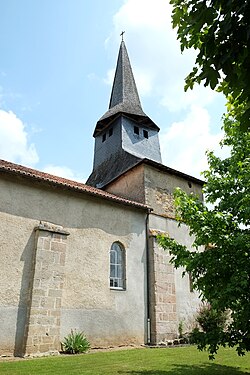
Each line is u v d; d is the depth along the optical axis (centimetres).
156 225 1361
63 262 1012
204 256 582
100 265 1119
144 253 1275
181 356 868
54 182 1053
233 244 567
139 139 1845
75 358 823
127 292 1166
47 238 996
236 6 289
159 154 1902
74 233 1088
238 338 555
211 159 742
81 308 1023
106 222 1195
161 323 1188
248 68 299
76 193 1139
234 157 716
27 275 939
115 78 2211
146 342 1153
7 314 873
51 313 938
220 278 562
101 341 1038
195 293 1380
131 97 2059
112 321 1087
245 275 524
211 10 310
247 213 599
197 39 359
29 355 857
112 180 1616
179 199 714
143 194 1409
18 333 877
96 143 2002
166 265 1292
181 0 376
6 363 742
